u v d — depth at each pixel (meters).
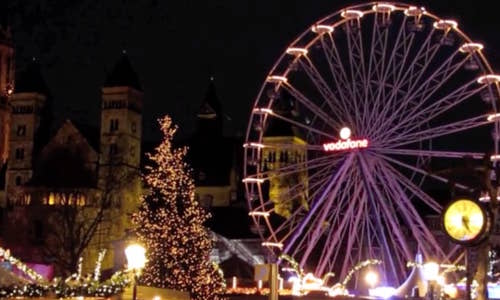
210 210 134.00
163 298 38.56
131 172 149.62
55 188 139.75
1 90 176.12
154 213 59.50
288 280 78.69
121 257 81.19
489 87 61.88
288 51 66.44
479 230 14.98
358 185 63.66
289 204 135.50
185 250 58.69
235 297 73.69
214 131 172.88
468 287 16.48
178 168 61.16
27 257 110.81
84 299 34.56
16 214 142.62
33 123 163.75
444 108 63.12
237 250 122.38
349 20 64.81
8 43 178.12
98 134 161.50
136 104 159.00
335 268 84.44
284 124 153.12
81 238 130.88
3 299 32.94
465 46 62.56
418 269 61.94
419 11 62.94
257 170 69.06
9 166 161.88
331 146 64.06
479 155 54.62
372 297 63.19
